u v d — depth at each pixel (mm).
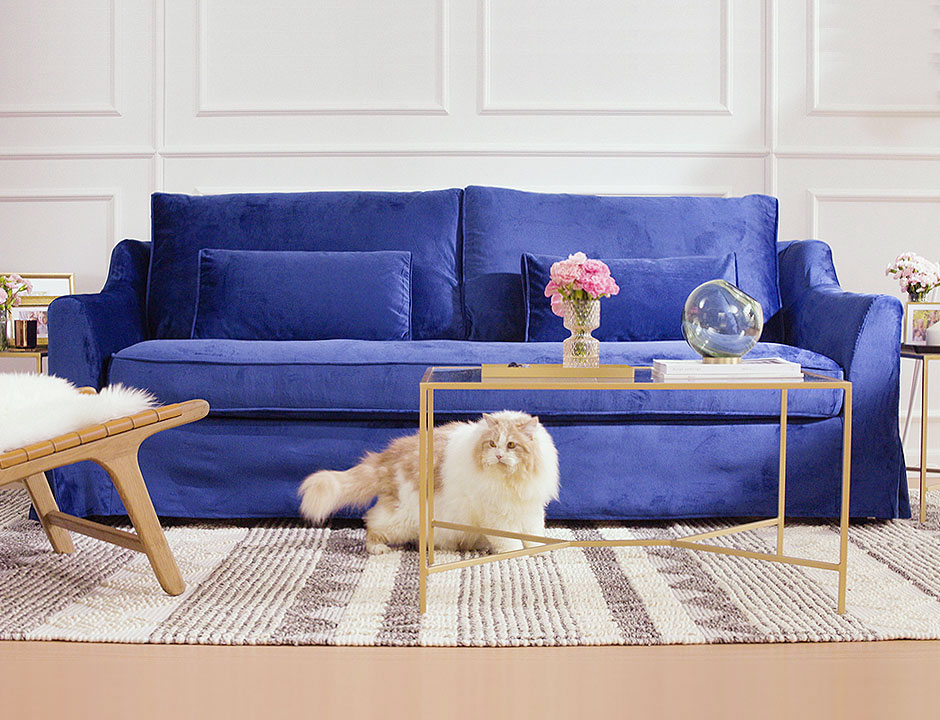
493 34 3373
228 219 2898
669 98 3395
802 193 3408
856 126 3398
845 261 3426
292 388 2199
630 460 2254
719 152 3387
